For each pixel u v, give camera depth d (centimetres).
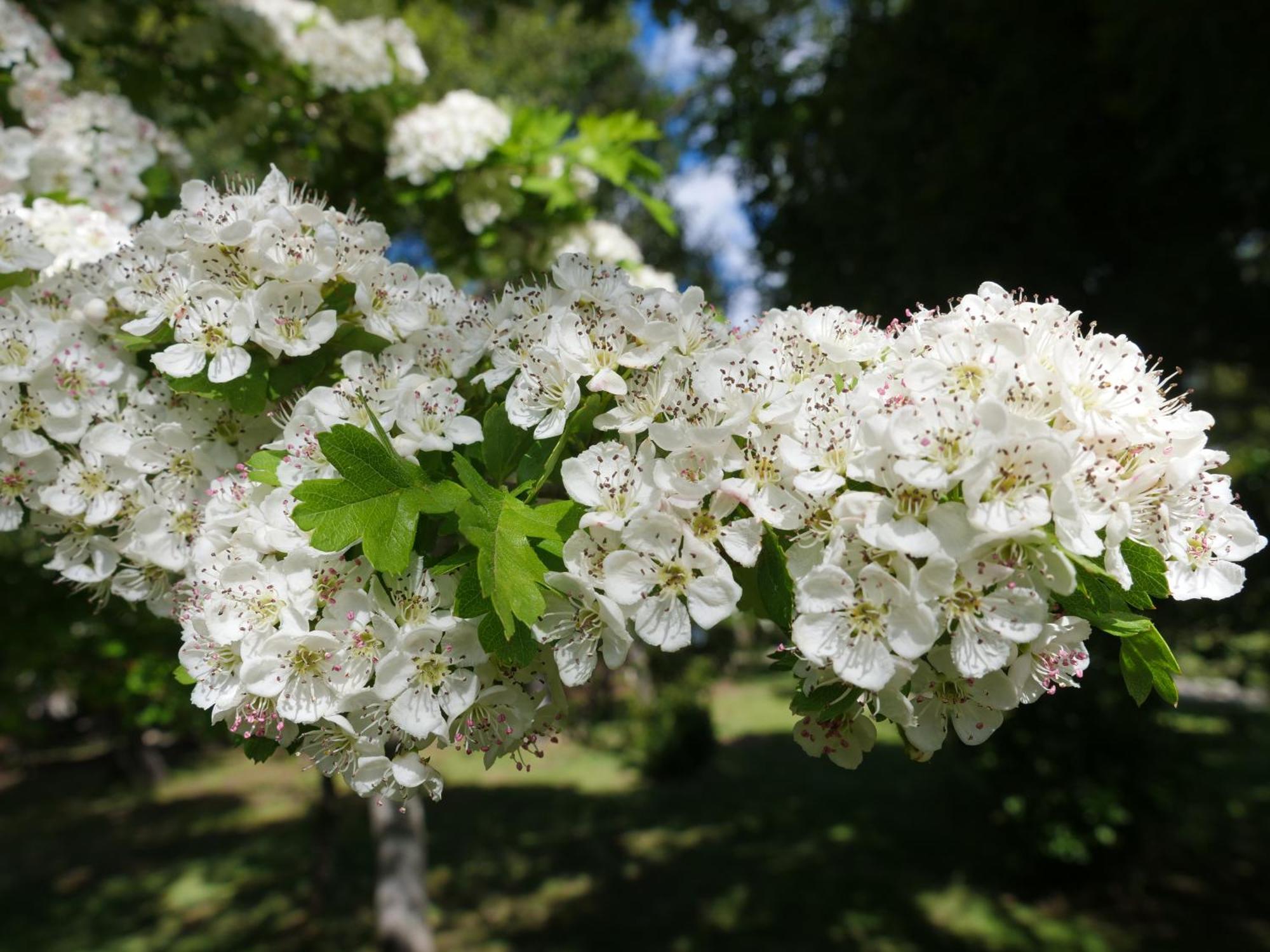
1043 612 135
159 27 443
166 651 611
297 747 176
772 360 167
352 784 160
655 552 153
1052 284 683
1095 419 145
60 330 210
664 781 1252
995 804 808
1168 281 671
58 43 395
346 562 162
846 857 873
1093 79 611
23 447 206
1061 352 146
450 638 159
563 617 158
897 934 707
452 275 487
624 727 1564
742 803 1102
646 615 153
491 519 151
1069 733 764
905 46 692
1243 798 970
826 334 175
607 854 938
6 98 313
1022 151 636
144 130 323
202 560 175
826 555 145
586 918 774
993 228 678
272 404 207
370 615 159
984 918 728
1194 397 944
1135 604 151
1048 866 766
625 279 196
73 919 855
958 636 139
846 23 801
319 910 805
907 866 845
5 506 214
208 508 183
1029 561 138
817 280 789
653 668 1617
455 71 788
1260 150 555
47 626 444
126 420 211
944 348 153
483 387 203
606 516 155
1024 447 135
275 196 204
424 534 169
